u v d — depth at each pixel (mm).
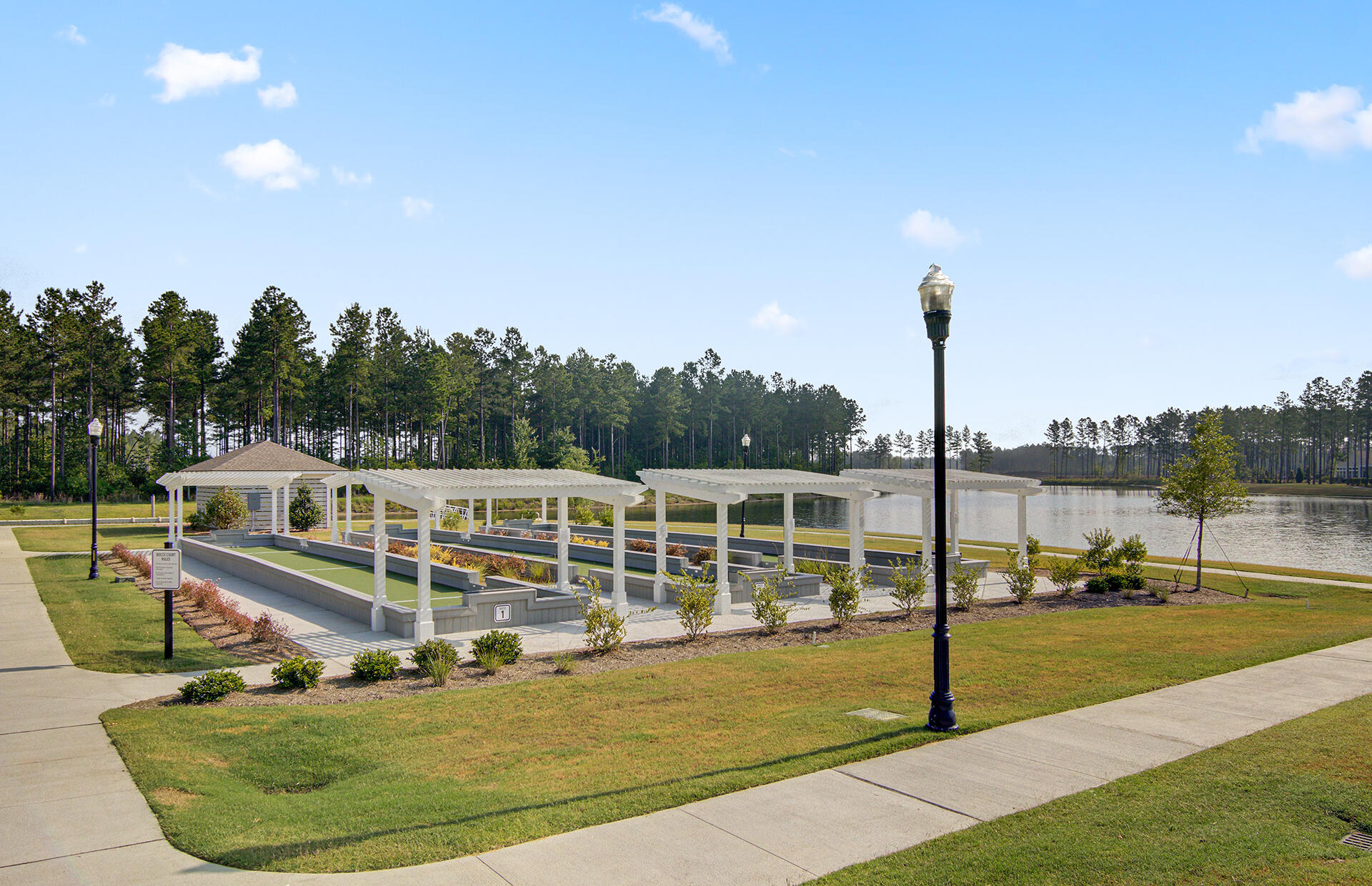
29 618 17484
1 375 66750
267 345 69875
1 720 9883
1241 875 5281
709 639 15352
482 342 98750
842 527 56062
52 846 6152
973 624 16609
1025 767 7512
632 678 11906
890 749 8117
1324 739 8117
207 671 12875
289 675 11586
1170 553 38406
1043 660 12625
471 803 6941
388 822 6543
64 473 70750
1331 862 5453
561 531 19438
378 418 91875
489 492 16812
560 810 6688
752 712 9836
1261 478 141125
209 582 19594
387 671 12055
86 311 70125
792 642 14922
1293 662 12133
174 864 5801
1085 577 24625
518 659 13609
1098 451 185750
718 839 6020
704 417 117500
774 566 25781
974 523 61406
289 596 21188
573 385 104938
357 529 44312
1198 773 7211
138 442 97875
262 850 6000
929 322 9094
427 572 15844
